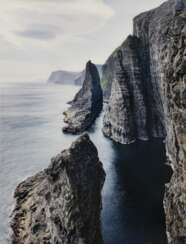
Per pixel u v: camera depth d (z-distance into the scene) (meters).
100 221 50.19
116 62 118.88
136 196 64.12
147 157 89.50
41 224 47.06
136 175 75.25
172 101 38.16
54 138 122.19
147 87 116.62
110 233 50.59
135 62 114.81
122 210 58.34
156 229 51.72
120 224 53.31
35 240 44.88
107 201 62.06
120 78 114.75
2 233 50.34
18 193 61.97
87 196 45.00
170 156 81.81
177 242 37.94
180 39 36.62
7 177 76.88
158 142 108.62
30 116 182.50
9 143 113.38
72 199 41.34
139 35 121.31
